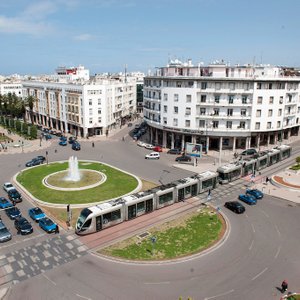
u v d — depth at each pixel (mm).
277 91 94188
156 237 44469
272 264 38250
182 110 94562
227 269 37156
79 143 111688
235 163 72750
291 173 74188
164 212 53062
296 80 99750
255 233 45969
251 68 92812
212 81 90125
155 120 104375
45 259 39094
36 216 49219
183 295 32625
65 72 183375
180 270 36906
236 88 90625
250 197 57250
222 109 92438
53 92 137875
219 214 52312
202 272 36531
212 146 101562
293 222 49781
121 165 81938
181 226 47875
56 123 142000
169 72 98875
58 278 35375
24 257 39469
